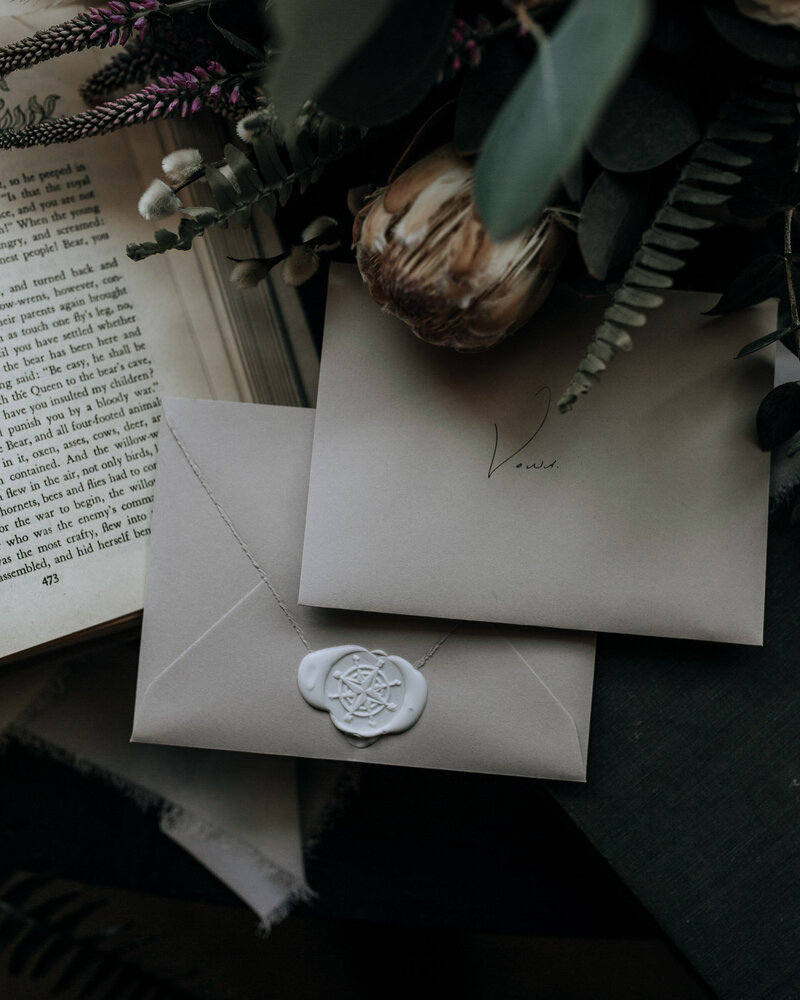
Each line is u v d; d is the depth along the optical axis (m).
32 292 0.52
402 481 0.50
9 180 0.51
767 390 0.49
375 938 0.64
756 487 0.49
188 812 0.59
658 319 0.49
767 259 0.45
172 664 0.51
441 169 0.42
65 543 0.52
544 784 0.51
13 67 0.45
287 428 0.51
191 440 0.51
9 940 0.60
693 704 0.50
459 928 0.57
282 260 0.49
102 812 0.59
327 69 0.32
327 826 0.58
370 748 0.51
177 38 0.50
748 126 0.42
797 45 0.40
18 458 0.51
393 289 0.43
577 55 0.30
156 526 0.51
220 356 0.52
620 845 0.50
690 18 0.41
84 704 0.59
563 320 0.49
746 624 0.49
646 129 0.41
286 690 0.51
